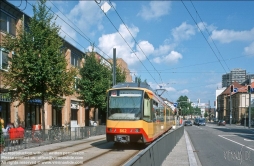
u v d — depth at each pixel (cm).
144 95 1600
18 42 1944
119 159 1234
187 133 3606
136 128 1532
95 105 3100
